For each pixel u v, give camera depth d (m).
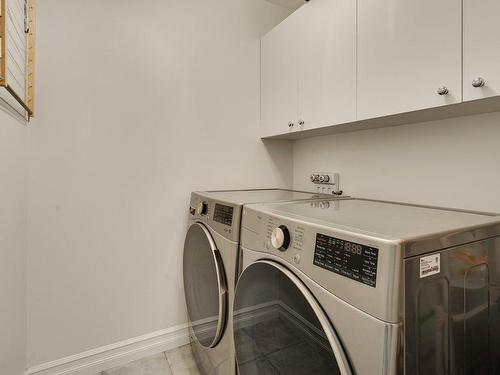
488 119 1.16
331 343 0.67
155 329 1.76
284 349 0.86
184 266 1.75
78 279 1.54
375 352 0.59
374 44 1.21
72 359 1.53
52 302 1.48
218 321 1.23
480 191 1.18
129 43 1.63
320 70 1.50
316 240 0.77
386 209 1.18
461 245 0.73
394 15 1.13
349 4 1.33
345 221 0.84
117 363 1.64
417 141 1.40
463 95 0.93
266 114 2.00
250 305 1.03
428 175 1.36
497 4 0.85
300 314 0.79
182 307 1.84
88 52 1.52
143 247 1.71
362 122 1.38
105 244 1.60
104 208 1.59
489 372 0.82
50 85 1.44
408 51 1.08
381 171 1.58
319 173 1.97
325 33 1.47
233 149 1.99
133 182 1.67
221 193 1.73
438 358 0.66
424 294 0.63
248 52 2.02
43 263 1.45
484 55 0.88
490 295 0.82
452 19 0.95
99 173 1.57
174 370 1.59
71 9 1.48
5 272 1.08
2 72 0.80
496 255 0.84
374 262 0.61
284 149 2.21
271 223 0.96
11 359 1.17
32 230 1.42
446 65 0.97
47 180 1.45
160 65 1.72
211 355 1.37
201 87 1.86
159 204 1.75
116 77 1.60
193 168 1.85
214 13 1.89
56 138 1.46
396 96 1.13
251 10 2.03
